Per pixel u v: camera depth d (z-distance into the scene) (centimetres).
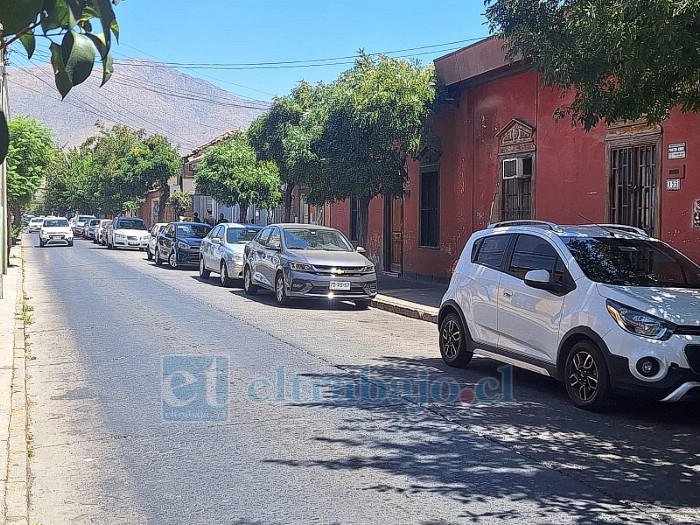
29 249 4122
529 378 920
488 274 920
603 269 793
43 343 1136
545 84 948
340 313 1564
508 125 1738
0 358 979
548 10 901
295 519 480
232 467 582
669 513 493
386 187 1922
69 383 870
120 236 4047
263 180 3056
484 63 1750
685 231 1253
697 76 830
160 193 5344
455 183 1970
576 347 767
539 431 685
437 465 586
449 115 1983
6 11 185
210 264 2184
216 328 1280
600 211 1455
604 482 552
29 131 2809
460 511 493
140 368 948
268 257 1717
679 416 745
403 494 524
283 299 1623
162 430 682
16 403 768
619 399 789
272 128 2662
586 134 1489
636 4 732
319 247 1695
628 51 771
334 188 1952
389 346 1146
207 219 3744
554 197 1591
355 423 704
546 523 475
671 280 801
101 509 501
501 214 1783
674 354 689
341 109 1905
